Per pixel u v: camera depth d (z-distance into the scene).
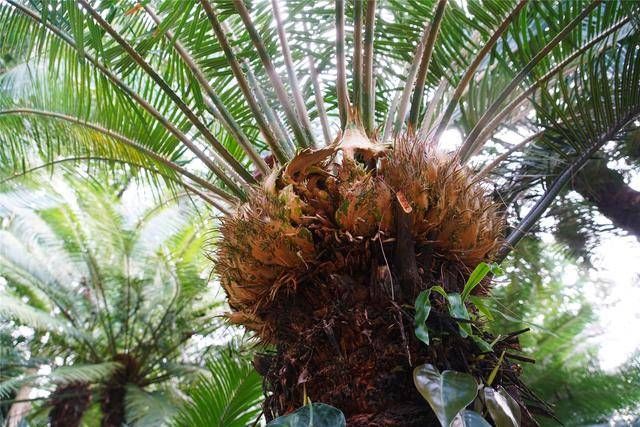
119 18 2.79
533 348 4.86
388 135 2.50
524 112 3.31
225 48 2.24
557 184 2.57
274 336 1.87
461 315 1.63
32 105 3.01
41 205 5.49
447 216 1.78
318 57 2.74
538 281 4.74
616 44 2.76
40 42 2.65
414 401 1.62
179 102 2.42
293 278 1.77
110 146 3.02
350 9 2.67
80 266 8.11
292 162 1.82
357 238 1.73
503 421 1.52
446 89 3.23
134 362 7.78
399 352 1.64
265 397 1.88
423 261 1.77
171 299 7.91
